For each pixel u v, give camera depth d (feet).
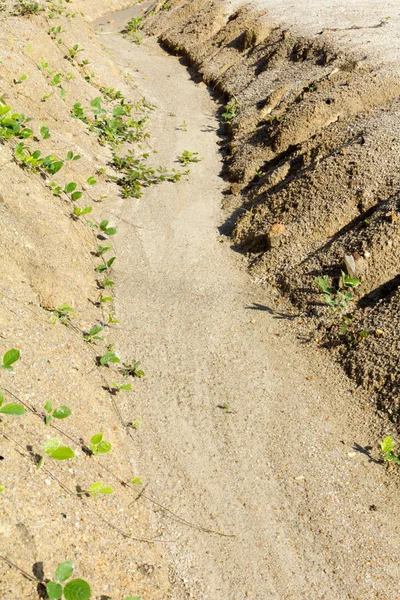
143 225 7.23
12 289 5.12
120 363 5.41
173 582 4.21
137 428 4.95
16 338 4.72
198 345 5.65
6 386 4.36
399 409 4.95
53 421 4.43
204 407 5.14
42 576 3.77
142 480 4.64
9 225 5.53
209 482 4.68
